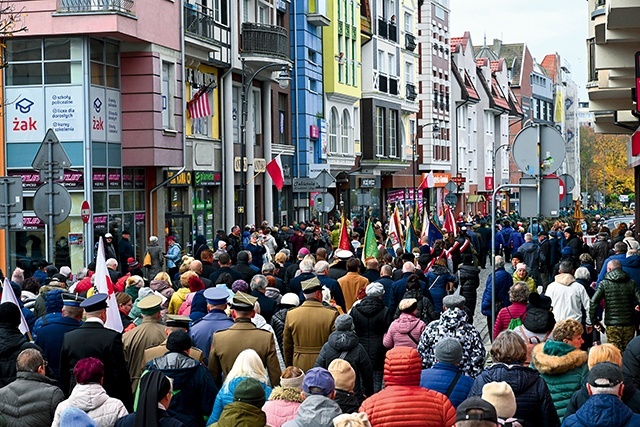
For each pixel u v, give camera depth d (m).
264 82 48.47
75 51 32.22
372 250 26.03
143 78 34.91
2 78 32.22
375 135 67.88
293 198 54.50
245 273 20.31
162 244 37.34
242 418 7.70
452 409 8.77
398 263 23.47
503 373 9.05
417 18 83.75
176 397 9.94
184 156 37.81
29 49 32.34
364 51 67.38
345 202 64.56
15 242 32.34
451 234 31.42
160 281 16.52
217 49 41.09
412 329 13.44
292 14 54.97
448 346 9.80
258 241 31.47
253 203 46.47
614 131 39.66
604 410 7.92
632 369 10.58
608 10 21.88
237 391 7.82
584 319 16.67
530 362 10.84
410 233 29.02
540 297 11.54
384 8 71.69
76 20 31.62
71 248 32.38
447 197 71.50
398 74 73.69
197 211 41.16
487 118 115.06
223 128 43.25
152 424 8.27
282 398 9.09
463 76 105.00
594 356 8.98
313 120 56.47
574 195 164.00
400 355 8.80
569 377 9.66
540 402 8.98
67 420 8.09
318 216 58.06
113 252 29.22
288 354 13.75
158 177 37.00
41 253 32.28
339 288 17.30
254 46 44.56
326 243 37.88
